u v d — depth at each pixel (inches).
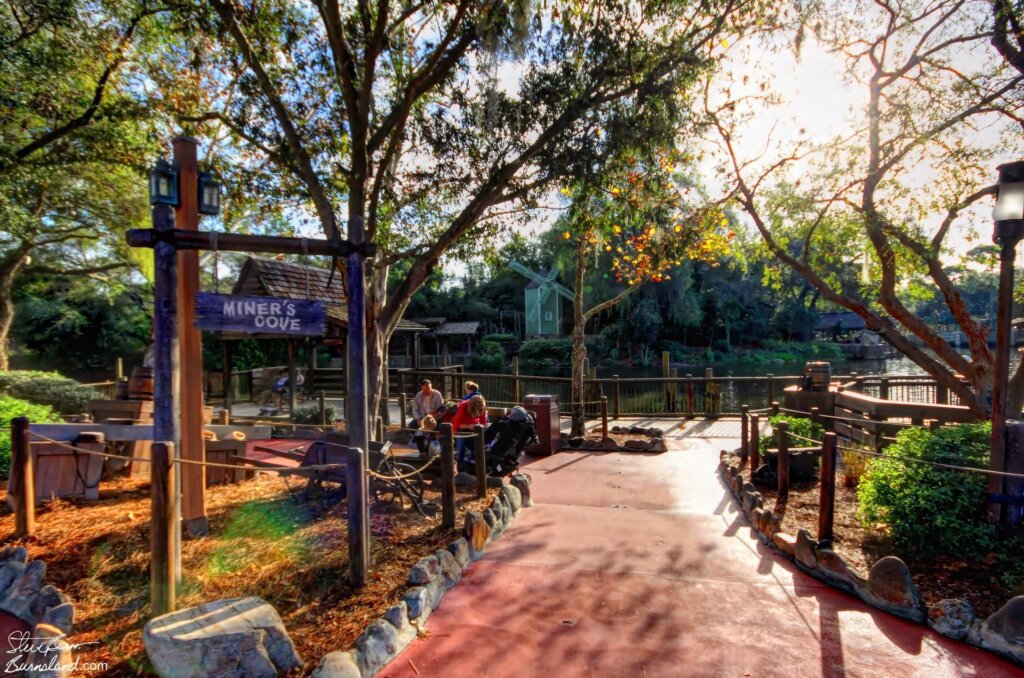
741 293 1673.2
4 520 197.8
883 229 296.0
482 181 281.9
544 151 273.6
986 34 260.1
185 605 142.9
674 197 335.9
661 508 248.1
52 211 584.4
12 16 323.0
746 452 315.0
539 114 266.5
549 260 1742.1
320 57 257.6
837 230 333.7
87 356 1195.9
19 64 313.9
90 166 443.8
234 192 292.8
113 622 135.8
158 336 151.1
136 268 721.0
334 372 733.3
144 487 243.6
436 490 248.7
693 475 309.0
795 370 1403.8
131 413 297.7
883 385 481.7
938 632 140.8
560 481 298.2
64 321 1095.6
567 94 263.6
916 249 289.7
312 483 226.5
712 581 170.6
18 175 375.9
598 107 263.7
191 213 182.5
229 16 233.0
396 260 295.7
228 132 324.5
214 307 155.8
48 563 163.6
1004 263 176.6
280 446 351.6
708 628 142.8
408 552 174.6
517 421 284.7
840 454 304.7
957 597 150.1
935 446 191.8
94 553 169.0
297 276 544.7
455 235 274.1
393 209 313.0
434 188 297.1
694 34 261.6
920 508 175.0
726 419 500.7
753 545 201.2
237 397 687.1
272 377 723.4
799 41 269.0
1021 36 245.8
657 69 259.6
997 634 131.9
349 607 142.6
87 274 754.2
